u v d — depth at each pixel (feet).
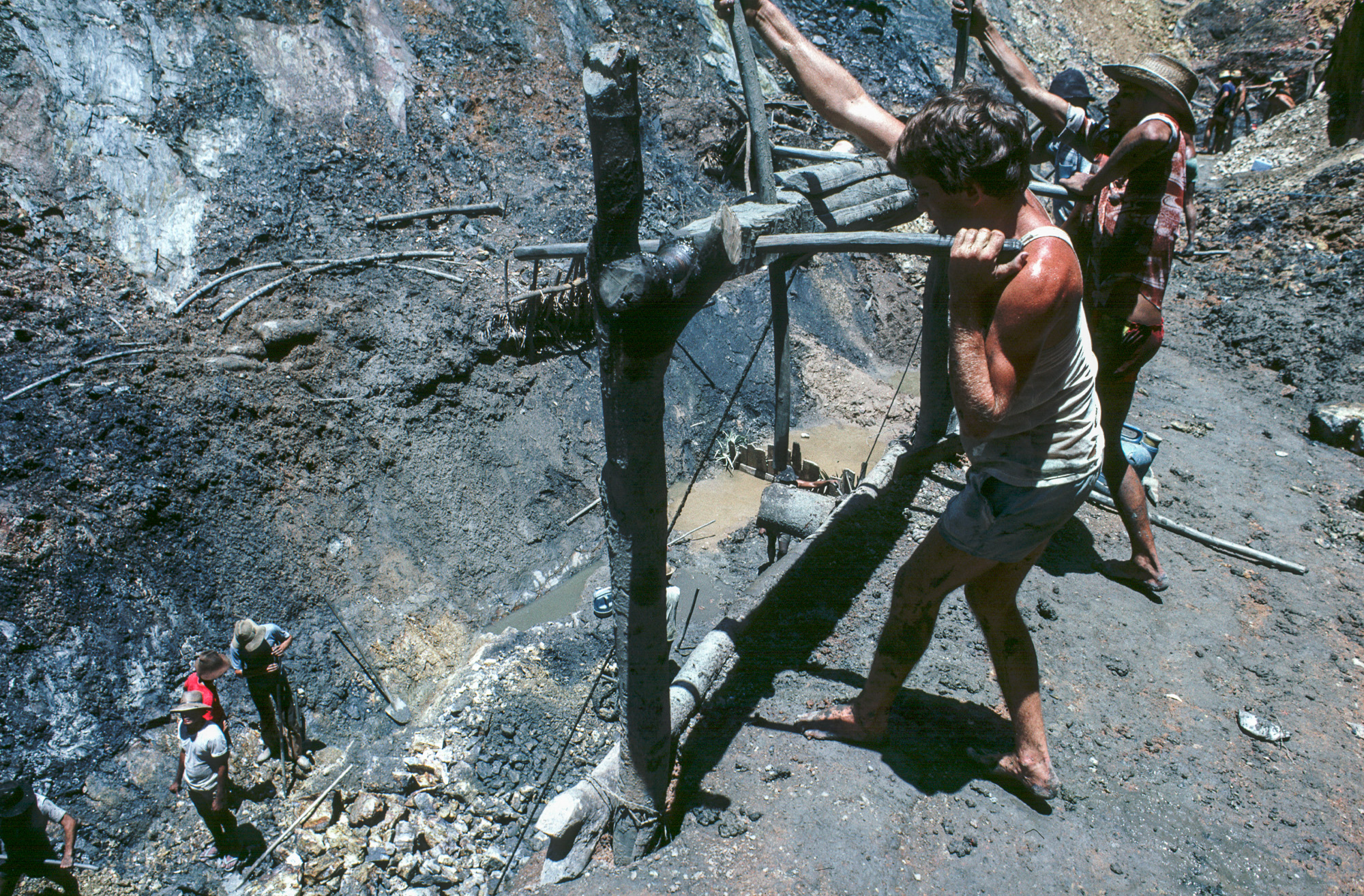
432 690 19.30
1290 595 13.17
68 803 15.38
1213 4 68.33
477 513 22.84
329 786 16.72
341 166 27.20
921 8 51.98
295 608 19.35
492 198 29.32
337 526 20.84
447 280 25.85
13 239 21.31
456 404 23.91
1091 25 65.62
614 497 7.25
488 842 15.75
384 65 29.71
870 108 8.86
